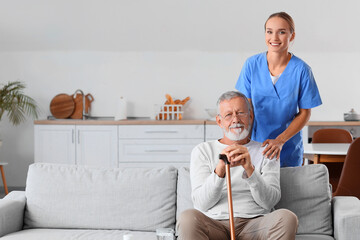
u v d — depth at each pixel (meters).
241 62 6.01
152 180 2.77
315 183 2.62
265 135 3.00
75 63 6.09
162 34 5.84
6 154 6.14
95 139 5.67
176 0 5.43
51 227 2.78
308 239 2.47
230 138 2.44
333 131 4.84
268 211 2.39
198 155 2.47
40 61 6.09
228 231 2.31
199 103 6.08
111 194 2.76
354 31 5.72
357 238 2.35
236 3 5.45
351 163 3.46
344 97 6.04
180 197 2.71
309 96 2.90
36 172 2.86
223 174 2.22
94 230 2.72
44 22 5.71
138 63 6.08
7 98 5.66
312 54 6.01
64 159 5.70
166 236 2.05
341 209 2.47
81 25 5.75
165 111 5.86
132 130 5.65
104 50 6.06
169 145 5.63
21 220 2.79
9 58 6.08
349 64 6.00
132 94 6.11
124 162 5.66
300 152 3.04
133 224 2.73
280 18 2.77
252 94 2.98
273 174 2.43
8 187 6.15
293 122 2.92
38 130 5.73
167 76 6.07
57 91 6.12
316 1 5.41
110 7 5.54
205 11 5.55
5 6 5.50
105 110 6.12
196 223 2.11
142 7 5.52
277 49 2.80
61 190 2.79
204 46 5.97
